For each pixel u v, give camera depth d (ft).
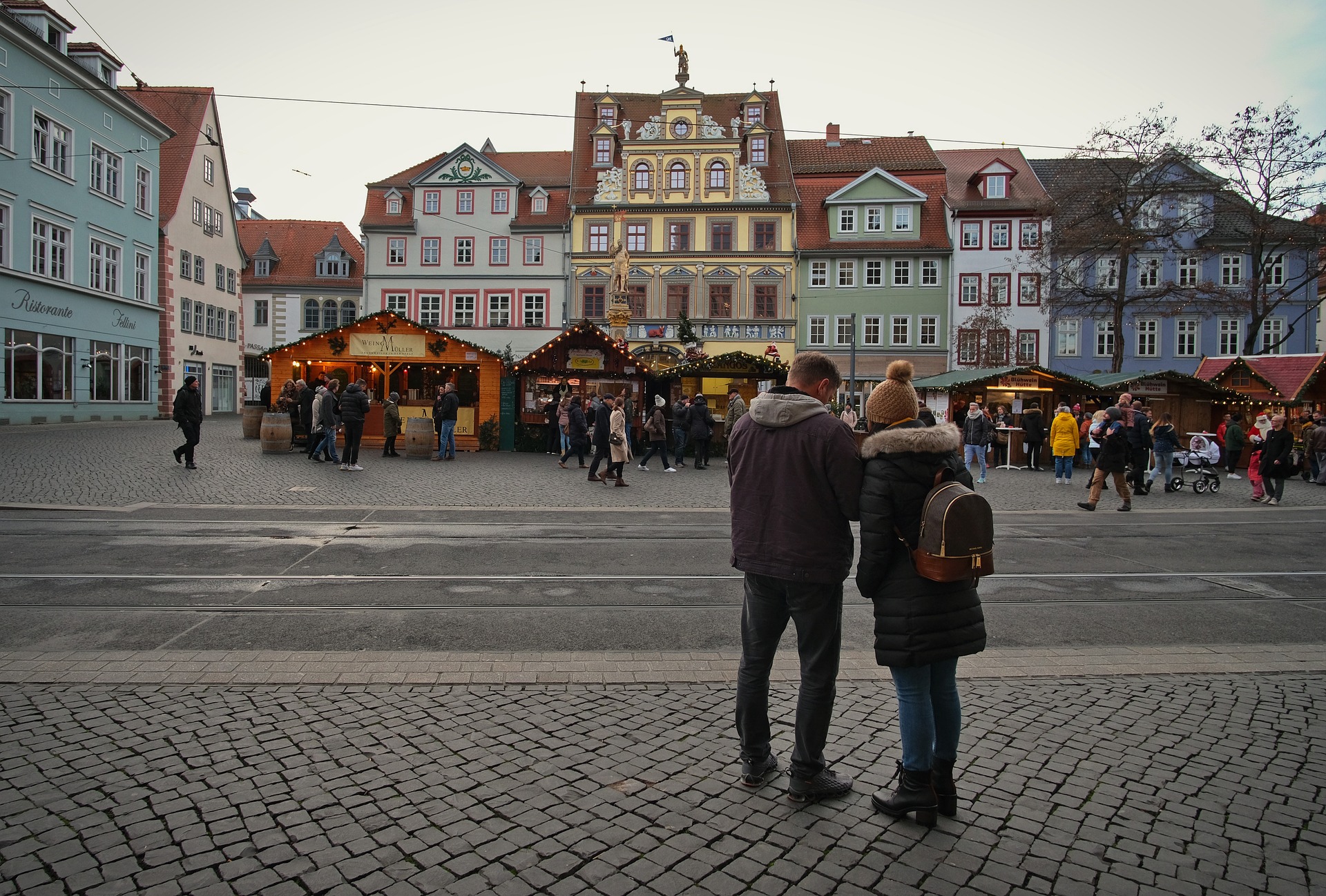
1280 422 50.75
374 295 165.37
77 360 102.06
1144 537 37.19
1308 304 156.04
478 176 164.96
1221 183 131.13
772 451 11.60
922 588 10.93
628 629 21.13
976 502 10.66
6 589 24.20
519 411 83.76
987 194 161.79
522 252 164.55
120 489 44.39
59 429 86.28
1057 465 64.08
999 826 11.11
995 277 158.51
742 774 12.33
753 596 11.97
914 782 11.09
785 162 167.32
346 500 43.34
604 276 162.91
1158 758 13.28
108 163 108.88
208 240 145.59
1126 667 18.06
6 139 89.51
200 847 10.24
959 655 10.87
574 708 15.21
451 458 70.44
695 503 46.06
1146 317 158.10
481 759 12.91
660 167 162.09
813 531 11.33
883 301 160.66
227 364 153.89
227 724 14.19
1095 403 90.02
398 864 9.98
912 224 160.35
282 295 193.77
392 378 83.25
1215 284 136.98
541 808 11.38
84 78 101.14
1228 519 43.65
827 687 11.58
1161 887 9.72
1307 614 23.91
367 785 11.98
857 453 11.32
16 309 91.09
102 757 12.76
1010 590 26.50
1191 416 88.12
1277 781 12.49
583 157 169.37
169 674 16.71
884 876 9.89
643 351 102.42
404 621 21.54
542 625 21.34
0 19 86.07
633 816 11.21
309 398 65.46
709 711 15.19
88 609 22.16
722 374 85.51
